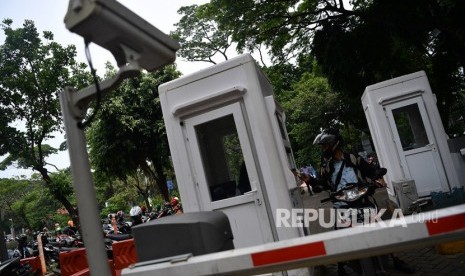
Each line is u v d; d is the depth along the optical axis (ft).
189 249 6.78
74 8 5.97
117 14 6.27
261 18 44.57
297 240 5.86
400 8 38.27
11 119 44.73
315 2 44.96
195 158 16.21
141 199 139.95
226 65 15.83
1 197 123.65
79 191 7.07
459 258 16.49
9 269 23.12
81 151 7.21
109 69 61.36
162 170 75.77
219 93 15.69
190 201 16.11
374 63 44.73
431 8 39.83
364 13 40.32
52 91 45.32
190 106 16.11
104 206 151.94
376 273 15.14
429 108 27.09
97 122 66.95
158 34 7.31
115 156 67.31
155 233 6.97
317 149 89.76
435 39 44.73
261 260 5.91
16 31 44.57
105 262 6.93
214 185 16.20
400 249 5.59
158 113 67.97
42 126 44.57
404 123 27.73
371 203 15.11
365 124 82.69
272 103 15.53
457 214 5.33
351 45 43.57
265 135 15.31
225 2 42.50
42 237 46.55
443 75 46.06
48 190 47.44
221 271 6.06
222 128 16.22
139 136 68.44
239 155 15.98
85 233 6.97
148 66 7.79
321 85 83.92
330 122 85.15
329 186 15.98
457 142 25.20
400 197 24.62
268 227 15.23
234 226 15.62
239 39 45.68
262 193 15.39
